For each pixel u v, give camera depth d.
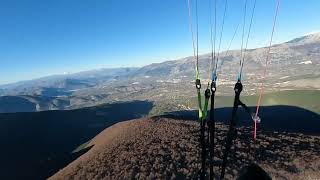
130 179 48.34
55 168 143.88
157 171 49.69
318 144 58.16
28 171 154.75
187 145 62.69
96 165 59.44
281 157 48.09
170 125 95.69
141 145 68.56
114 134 113.38
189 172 46.84
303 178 41.19
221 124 90.50
